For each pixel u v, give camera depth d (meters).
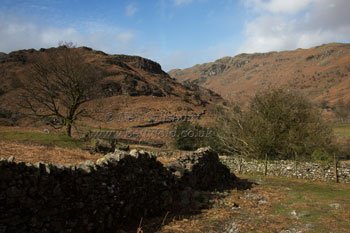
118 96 103.38
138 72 158.12
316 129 20.34
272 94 21.67
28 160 11.95
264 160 18.41
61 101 30.50
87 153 17.42
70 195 4.69
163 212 6.97
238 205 8.25
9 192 3.87
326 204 8.48
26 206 4.04
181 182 8.62
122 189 5.82
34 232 4.08
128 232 5.43
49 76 29.09
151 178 6.88
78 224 4.77
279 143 19.91
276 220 6.61
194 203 7.93
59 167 4.66
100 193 5.25
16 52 135.00
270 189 11.45
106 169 5.51
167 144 40.94
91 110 30.92
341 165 14.84
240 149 22.50
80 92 29.36
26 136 21.98
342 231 5.82
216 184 11.66
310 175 15.62
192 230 5.75
